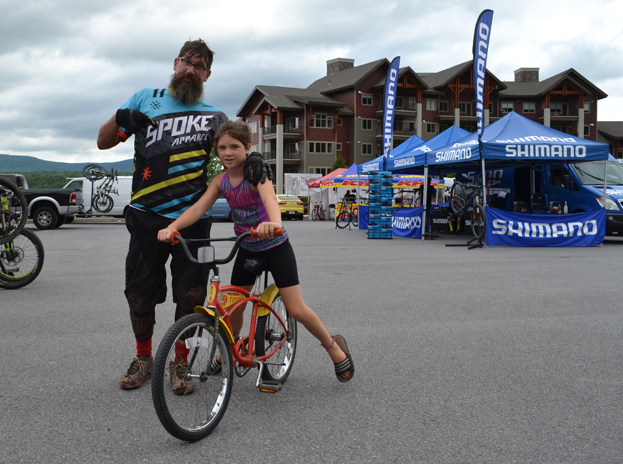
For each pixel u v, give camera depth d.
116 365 4.09
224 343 3.04
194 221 3.32
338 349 3.65
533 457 2.67
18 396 3.45
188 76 3.62
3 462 2.58
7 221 6.99
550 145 13.77
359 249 13.41
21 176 21.34
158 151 3.55
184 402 2.84
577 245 14.08
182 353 2.85
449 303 6.52
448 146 15.75
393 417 3.16
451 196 18.56
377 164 19.06
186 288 3.56
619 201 14.84
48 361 4.17
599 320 5.66
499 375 3.93
